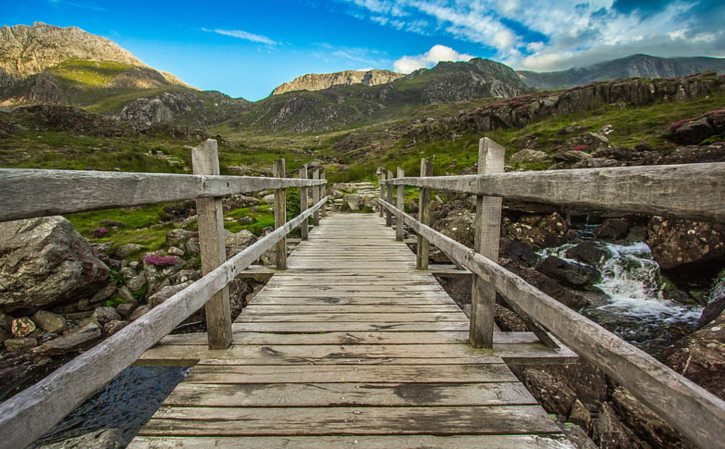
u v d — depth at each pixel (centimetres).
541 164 1537
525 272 689
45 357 483
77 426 373
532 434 174
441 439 170
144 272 680
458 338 271
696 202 85
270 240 327
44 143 3744
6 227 548
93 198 122
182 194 180
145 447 163
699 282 632
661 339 518
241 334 277
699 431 83
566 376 349
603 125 2408
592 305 638
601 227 909
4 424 89
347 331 284
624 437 289
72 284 566
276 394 202
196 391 204
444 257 719
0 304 524
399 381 215
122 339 132
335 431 174
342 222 955
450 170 1969
